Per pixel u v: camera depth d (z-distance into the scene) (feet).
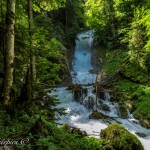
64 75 83.56
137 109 59.00
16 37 27.96
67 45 119.34
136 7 47.83
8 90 24.79
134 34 69.72
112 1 103.35
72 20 140.05
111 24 105.70
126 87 69.72
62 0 42.42
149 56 67.92
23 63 30.09
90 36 131.03
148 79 70.85
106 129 36.78
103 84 31.73
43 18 89.45
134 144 34.53
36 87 31.12
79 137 32.07
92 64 103.96
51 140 23.75
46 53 34.88
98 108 60.85
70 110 58.65
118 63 86.28
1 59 27.89
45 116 29.96
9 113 24.79
